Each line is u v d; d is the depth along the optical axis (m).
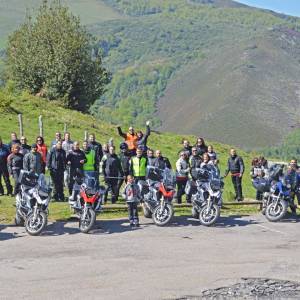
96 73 55.56
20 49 54.66
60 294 10.17
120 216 18.00
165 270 11.88
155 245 14.17
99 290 10.45
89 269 11.82
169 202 16.92
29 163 17.80
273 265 12.48
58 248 13.59
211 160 18.98
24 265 12.03
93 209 15.65
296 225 17.52
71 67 53.56
